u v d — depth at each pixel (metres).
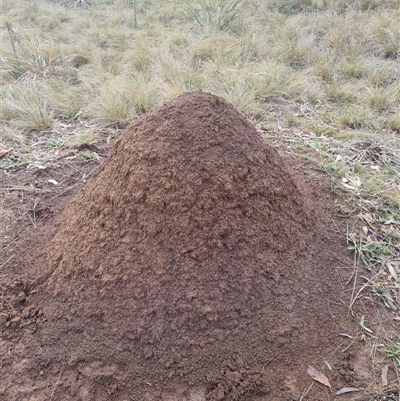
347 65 2.41
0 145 1.76
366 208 1.34
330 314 0.99
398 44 2.58
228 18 3.03
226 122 1.03
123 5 3.83
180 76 2.28
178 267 0.96
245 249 0.98
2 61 2.57
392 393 0.87
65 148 1.74
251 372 0.88
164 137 1.00
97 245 1.01
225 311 0.93
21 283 1.08
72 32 3.26
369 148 1.68
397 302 1.06
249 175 1.01
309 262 1.08
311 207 1.26
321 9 3.30
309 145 1.70
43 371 0.90
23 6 3.80
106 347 0.91
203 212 0.97
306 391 0.87
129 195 1.00
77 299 0.98
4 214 1.36
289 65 2.51
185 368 0.88
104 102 2.01
